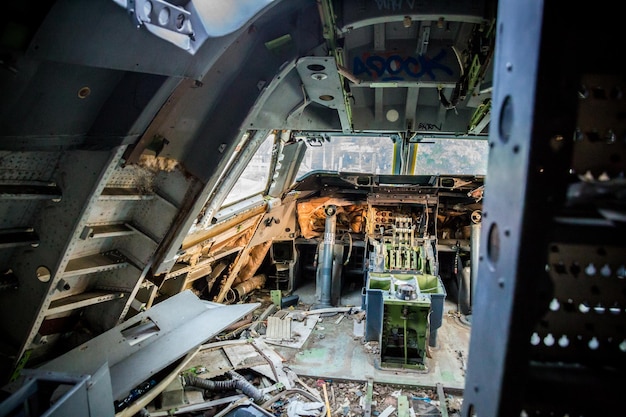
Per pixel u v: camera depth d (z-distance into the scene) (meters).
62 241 3.49
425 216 7.70
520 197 0.96
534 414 1.20
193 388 4.82
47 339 4.50
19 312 3.74
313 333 6.49
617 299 1.23
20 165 3.04
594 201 0.99
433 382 5.20
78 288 4.44
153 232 4.52
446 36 4.72
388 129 6.82
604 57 1.14
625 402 1.10
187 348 4.58
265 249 8.10
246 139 4.96
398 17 3.71
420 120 6.73
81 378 2.85
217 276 7.19
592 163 1.23
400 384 5.16
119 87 3.03
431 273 6.63
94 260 4.25
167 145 3.97
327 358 5.75
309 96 5.12
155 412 4.34
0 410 2.50
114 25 1.98
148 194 4.30
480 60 3.94
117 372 4.09
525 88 0.97
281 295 7.85
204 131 4.25
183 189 4.39
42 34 1.76
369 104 6.72
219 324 5.07
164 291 6.05
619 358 1.22
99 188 3.38
